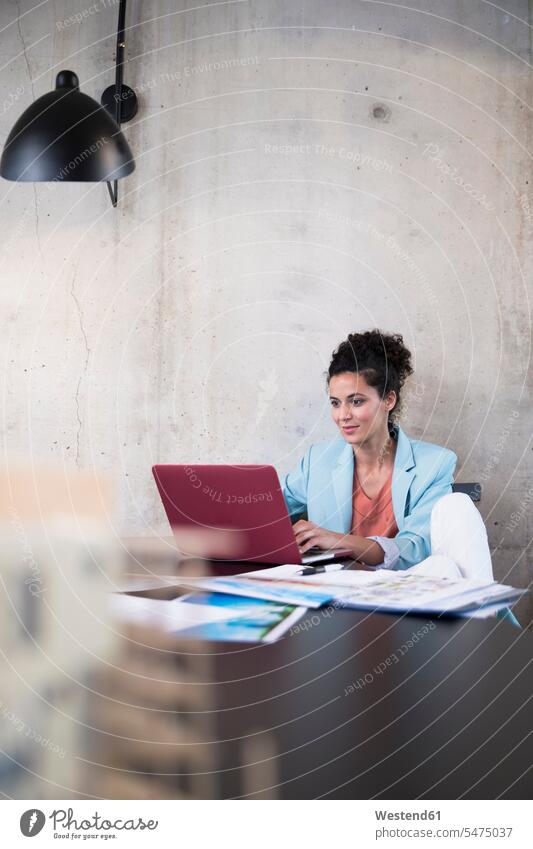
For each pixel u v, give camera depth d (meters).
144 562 1.27
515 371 2.40
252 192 2.41
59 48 2.43
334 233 2.40
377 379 1.97
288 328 2.40
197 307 2.41
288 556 1.29
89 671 0.35
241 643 0.75
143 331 2.41
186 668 0.62
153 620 0.83
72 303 2.41
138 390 2.41
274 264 2.41
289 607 0.92
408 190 2.41
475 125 2.41
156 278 2.41
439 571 1.31
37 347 2.41
